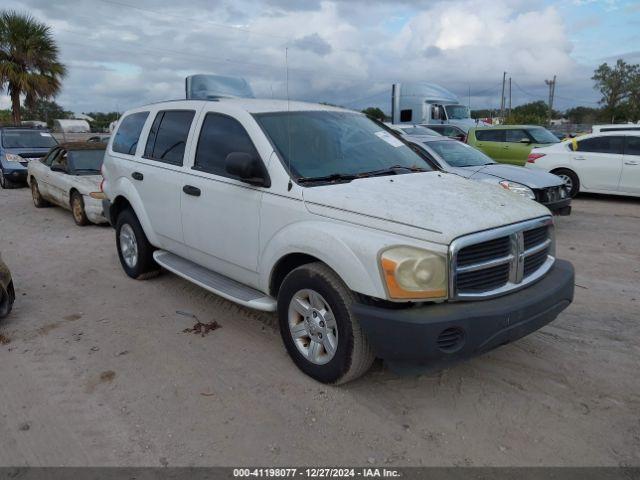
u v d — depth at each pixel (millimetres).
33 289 5867
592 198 12516
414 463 2963
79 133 38469
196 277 4773
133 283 6000
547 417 3367
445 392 3658
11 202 12336
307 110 4582
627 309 5145
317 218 3568
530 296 3375
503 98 47719
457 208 3396
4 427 3312
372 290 3160
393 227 3225
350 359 3428
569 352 4223
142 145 5602
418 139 9414
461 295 3182
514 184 7953
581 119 76000
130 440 3172
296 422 3332
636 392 3641
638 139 11477
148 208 5406
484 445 3107
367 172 4133
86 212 8969
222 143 4480
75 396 3650
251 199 4039
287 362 4082
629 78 68938
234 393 3660
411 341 3059
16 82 25500
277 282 4062
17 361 4156
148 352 4289
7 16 25469
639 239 8094
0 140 15430
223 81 10938
